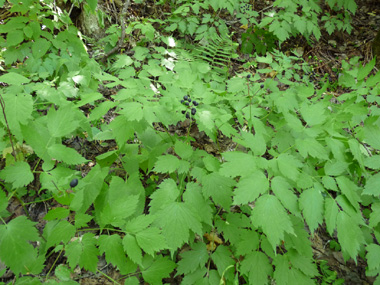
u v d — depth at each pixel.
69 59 3.29
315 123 1.92
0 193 1.71
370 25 5.81
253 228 2.17
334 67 5.06
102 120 3.56
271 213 1.53
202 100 2.08
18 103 1.87
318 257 2.56
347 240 1.58
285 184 1.63
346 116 1.96
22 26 3.20
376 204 1.83
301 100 2.73
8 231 1.59
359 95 2.54
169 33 4.95
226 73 3.92
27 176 1.80
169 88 2.09
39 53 3.21
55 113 1.96
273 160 1.75
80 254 1.74
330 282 2.33
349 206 1.67
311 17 4.72
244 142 1.97
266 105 2.73
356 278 2.44
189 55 3.73
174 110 1.96
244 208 2.71
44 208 2.70
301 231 2.13
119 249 1.75
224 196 1.92
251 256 2.06
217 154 3.46
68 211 1.81
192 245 2.22
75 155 1.91
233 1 4.40
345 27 4.95
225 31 4.52
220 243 2.58
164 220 1.81
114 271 2.34
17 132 1.88
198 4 4.40
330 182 1.71
